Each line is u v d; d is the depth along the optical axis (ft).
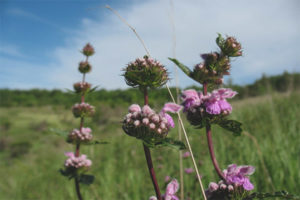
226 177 0.69
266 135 2.00
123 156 2.44
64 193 2.16
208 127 0.72
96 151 2.70
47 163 3.57
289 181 1.25
